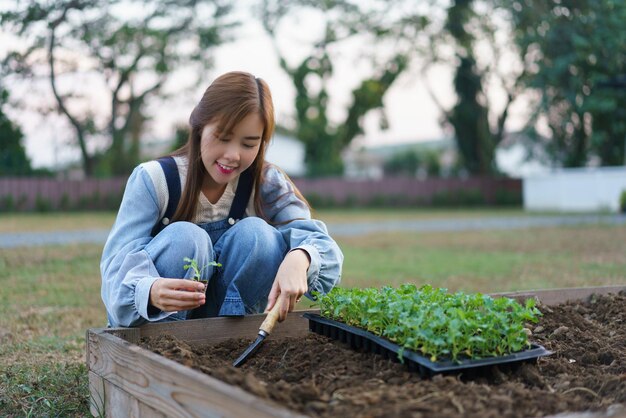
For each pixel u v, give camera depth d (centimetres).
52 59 2111
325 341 259
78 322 439
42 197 2309
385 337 233
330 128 3238
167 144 2909
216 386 168
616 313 320
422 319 215
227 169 258
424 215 2136
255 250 277
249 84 254
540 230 1309
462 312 212
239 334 277
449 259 822
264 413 149
